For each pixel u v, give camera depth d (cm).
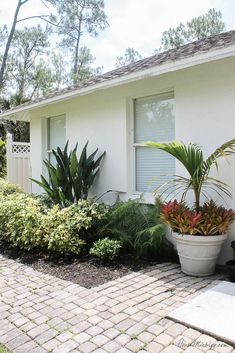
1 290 365
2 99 1953
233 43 356
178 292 346
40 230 499
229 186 426
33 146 840
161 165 522
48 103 682
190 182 414
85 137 662
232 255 423
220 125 433
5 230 566
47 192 600
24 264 464
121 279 389
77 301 329
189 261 397
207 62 416
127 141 566
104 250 451
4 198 661
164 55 580
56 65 2509
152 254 482
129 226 499
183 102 474
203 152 452
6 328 280
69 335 265
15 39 2297
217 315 286
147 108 543
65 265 447
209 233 386
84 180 608
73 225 486
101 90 596
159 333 263
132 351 240
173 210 409
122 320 286
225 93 426
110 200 605
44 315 301
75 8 2269
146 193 547
